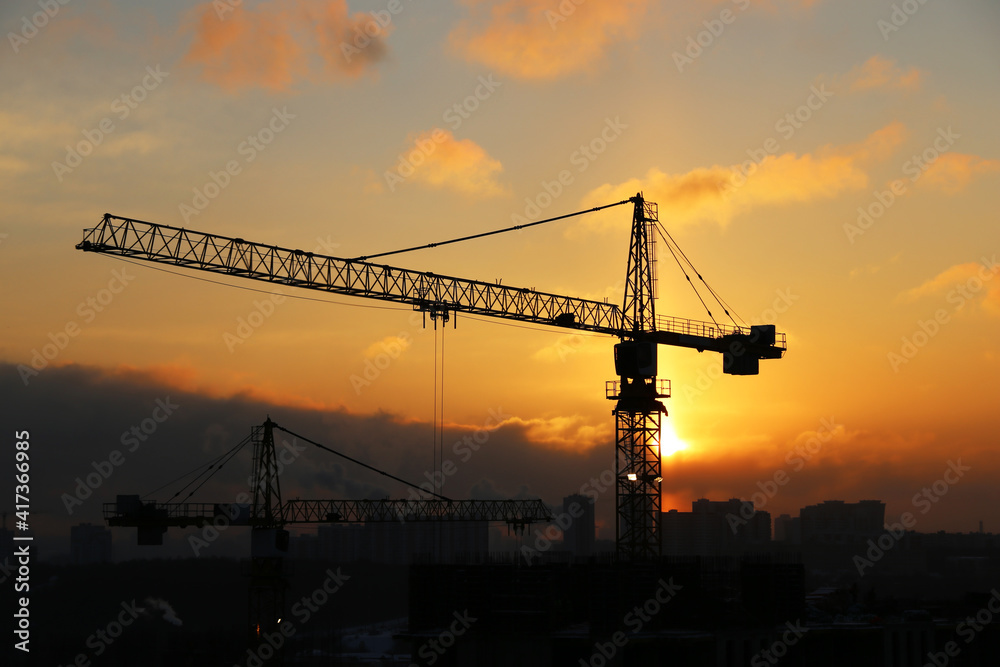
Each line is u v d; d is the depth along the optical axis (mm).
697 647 89875
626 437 138375
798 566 100312
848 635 103562
